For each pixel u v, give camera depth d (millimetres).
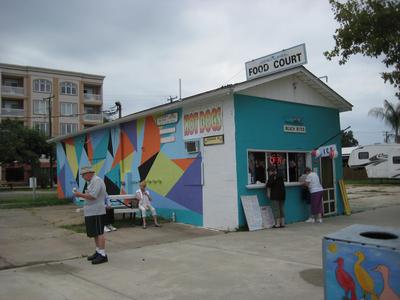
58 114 61781
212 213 12164
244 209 11484
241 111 11844
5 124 43562
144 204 12477
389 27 11555
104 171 18156
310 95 14297
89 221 8008
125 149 16500
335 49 12320
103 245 8094
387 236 4297
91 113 65812
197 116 12758
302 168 13898
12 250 9414
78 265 7938
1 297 6023
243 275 6863
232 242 9758
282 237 10266
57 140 23062
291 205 13086
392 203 18859
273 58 13734
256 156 12344
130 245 9750
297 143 13570
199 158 12656
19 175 55281
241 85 11555
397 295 3721
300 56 12938
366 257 3924
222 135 11922
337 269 4137
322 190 13062
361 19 11641
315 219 13055
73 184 21531
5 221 14125
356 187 30875
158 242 10047
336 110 15484
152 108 14109
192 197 12875
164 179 14039
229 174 11711
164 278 6824
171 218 13633
